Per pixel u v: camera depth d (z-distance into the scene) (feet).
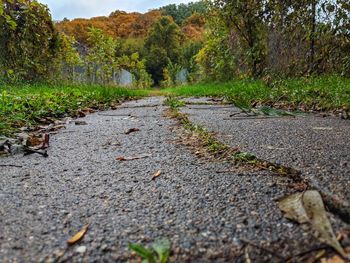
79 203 3.67
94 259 2.60
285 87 17.15
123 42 155.94
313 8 19.47
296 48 21.43
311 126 8.20
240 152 5.41
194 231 2.96
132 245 2.40
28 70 30.04
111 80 60.39
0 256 2.66
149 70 154.30
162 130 8.40
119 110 15.78
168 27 161.99
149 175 4.58
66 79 37.32
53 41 34.01
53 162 5.50
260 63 26.45
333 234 2.76
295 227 2.93
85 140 7.43
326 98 12.87
